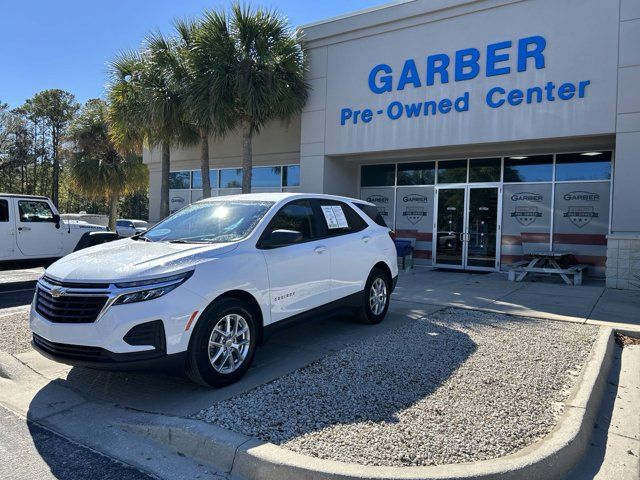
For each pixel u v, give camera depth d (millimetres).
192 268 4320
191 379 4383
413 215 14984
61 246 11594
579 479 3262
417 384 4527
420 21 12484
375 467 3053
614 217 10289
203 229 5371
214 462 3387
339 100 13867
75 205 60469
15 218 10719
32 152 49469
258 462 3188
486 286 10586
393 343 5855
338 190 14938
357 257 6422
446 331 6461
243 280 4691
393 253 7320
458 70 11953
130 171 25781
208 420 3791
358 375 4766
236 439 3449
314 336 6266
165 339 4055
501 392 4332
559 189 12789
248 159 14516
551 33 10867
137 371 4047
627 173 10148
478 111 11766
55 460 3457
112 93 15633
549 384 4527
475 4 11695
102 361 3986
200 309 4262
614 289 10094
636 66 10086
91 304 4066
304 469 3041
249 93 13078
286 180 16625
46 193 54188
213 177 18703
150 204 21484
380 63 13164
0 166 46250
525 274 11414
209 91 13391
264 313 4938
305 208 5941
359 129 13531
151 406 4238
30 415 4188
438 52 12266
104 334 3955
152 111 14312
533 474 3104
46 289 4383
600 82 10398
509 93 11359
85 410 4254
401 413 3898
